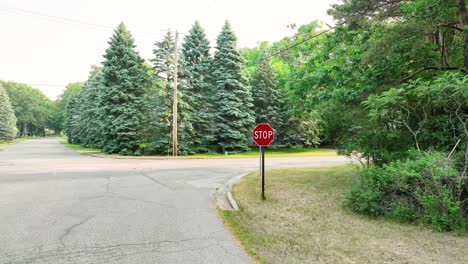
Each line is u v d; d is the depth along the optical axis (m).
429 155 5.57
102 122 25.33
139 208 6.45
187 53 26.59
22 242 4.34
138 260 3.74
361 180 6.28
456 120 5.93
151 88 25.14
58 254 3.92
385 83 8.46
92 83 34.72
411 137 6.65
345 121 9.21
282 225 5.27
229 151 26.36
